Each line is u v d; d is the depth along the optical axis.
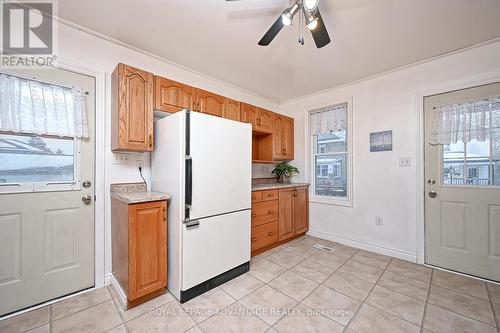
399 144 2.65
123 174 2.15
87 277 1.95
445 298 1.83
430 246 2.44
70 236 1.87
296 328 1.49
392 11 1.68
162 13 1.74
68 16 1.78
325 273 2.27
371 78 2.89
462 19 1.77
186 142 1.79
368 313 1.64
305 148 3.65
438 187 2.39
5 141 1.62
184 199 1.77
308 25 1.40
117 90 1.88
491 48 2.09
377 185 2.83
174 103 2.26
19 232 1.66
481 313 1.63
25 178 1.69
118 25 1.89
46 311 1.65
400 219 2.64
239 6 1.66
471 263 2.20
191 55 2.38
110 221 2.07
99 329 1.48
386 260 2.59
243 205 2.27
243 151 2.28
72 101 1.88
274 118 3.45
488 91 2.11
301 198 3.43
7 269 1.61
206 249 1.92
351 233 3.07
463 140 2.23
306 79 2.97
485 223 2.14
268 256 2.71
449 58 2.32
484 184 2.15
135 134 1.93
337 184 3.39
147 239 1.74
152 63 2.39
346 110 3.23
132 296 1.65
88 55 1.97
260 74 2.83
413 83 2.55
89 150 1.97
